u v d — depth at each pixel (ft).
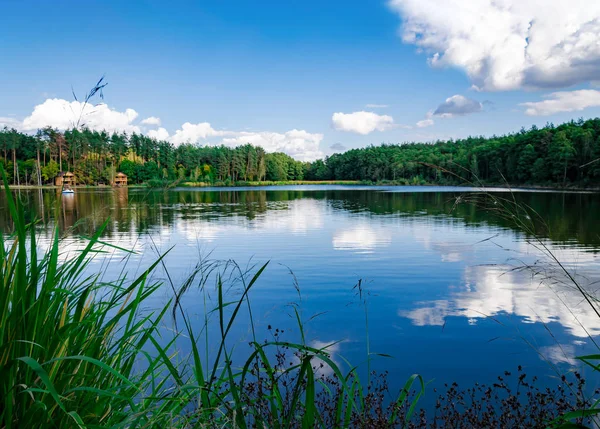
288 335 18.08
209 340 16.65
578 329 18.93
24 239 3.80
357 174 410.72
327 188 275.39
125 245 41.60
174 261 32.96
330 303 23.21
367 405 6.69
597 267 29.78
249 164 365.40
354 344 17.43
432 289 26.27
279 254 38.75
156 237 48.88
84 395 4.40
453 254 38.11
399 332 18.93
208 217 76.18
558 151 210.38
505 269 31.27
